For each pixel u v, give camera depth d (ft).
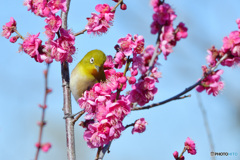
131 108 32.09
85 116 34.53
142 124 32.68
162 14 28.78
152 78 30.81
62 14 40.68
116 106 31.68
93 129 32.63
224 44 31.96
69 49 36.76
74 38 36.73
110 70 35.91
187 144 36.29
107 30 37.60
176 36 29.14
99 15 37.04
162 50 28.81
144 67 31.22
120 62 34.55
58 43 36.40
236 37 31.63
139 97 31.71
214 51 32.42
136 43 32.71
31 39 36.81
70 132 37.68
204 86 31.83
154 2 28.78
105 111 32.07
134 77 31.45
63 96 40.16
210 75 31.94
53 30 35.47
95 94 33.47
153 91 31.50
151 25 29.66
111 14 36.78
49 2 35.06
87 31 37.47
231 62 32.24
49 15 35.40
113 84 32.91
